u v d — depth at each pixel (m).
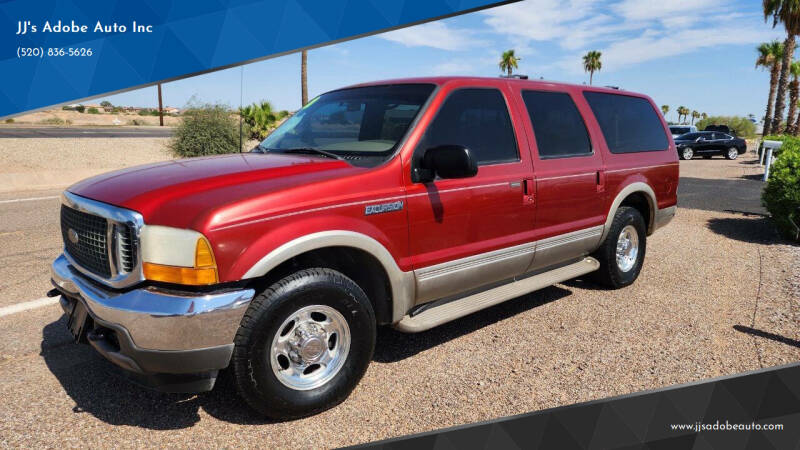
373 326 3.13
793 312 4.59
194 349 2.53
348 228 2.95
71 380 3.32
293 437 2.77
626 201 5.44
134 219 2.59
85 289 2.82
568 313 4.60
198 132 17.55
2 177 12.23
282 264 2.94
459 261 3.61
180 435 2.77
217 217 2.54
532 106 4.27
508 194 3.88
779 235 7.85
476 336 4.09
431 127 3.46
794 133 33.88
